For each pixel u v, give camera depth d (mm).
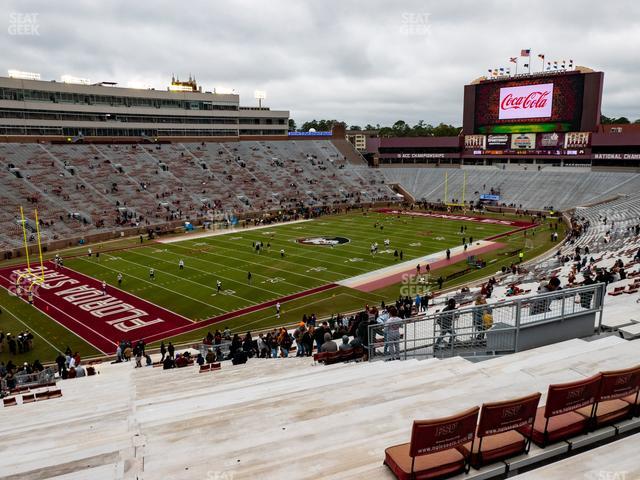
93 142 82562
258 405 9328
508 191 87875
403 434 6984
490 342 12562
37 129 76000
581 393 6332
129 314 35250
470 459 6000
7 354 29234
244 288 40656
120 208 68500
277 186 89000
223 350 25156
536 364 10188
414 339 13828
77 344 30484
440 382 9484
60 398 16188
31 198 63812
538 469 5562
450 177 98312
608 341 11453
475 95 93938
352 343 15961
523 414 6109
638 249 34812
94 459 7648
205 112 96000
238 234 64938
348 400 9055
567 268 34812
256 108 106375
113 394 15727
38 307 36906
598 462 5656
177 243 59531
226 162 91500
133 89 86500
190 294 39344
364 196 94125
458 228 67938
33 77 80312
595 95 79688
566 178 84812
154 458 7379
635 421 6848
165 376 19047
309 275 44281
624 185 77062
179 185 79438
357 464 6230
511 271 42312
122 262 49969
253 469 6301
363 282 42062
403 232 65062
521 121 88375
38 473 7398
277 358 20641
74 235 60031
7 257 52875
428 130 191125
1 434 11133
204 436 8070
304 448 6973
